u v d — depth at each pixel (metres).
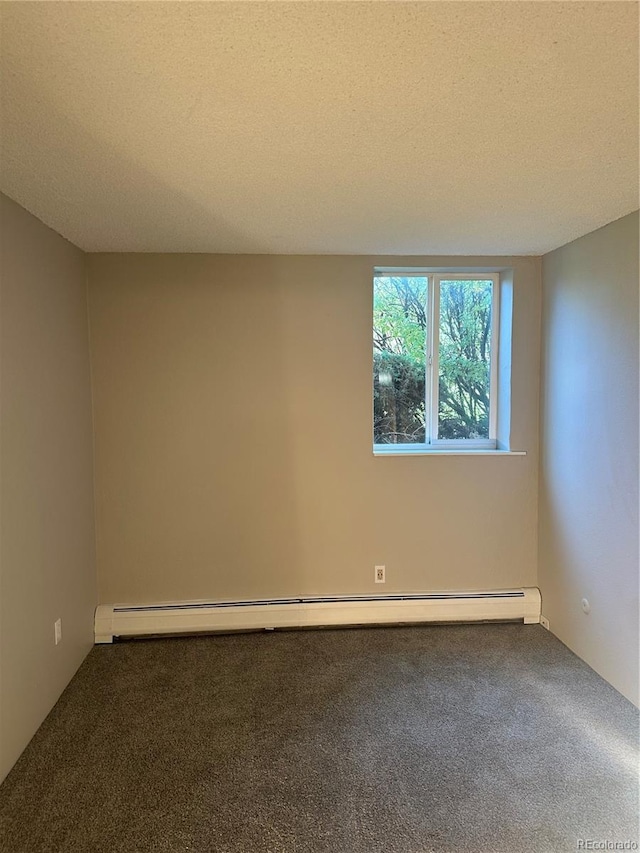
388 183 1.83
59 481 2.37
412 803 1.68
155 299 2.83
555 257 2.79
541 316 2.97
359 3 0.94
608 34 1.03
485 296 3.13
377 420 3.14
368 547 3.01
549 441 2.90
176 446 2.89
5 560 1.85
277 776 1.81
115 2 0.93
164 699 2.28
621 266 2.24
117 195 1.92
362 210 2.12
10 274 1.94
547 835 1.56
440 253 2.87
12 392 1.94
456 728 2.06
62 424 2.41
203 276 2.85
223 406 2.90
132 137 1.46
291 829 1.59
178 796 1.72
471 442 3.16
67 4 0.93
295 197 1.96
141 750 1.95
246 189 1.88
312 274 2.89
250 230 2.40
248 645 2.77
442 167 1.70
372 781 1.78
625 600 2.25
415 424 3.15
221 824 1.61
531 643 2.77
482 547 3.06
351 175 1.75
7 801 1.70
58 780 1.79
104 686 2.39
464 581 3.06
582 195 1.96
